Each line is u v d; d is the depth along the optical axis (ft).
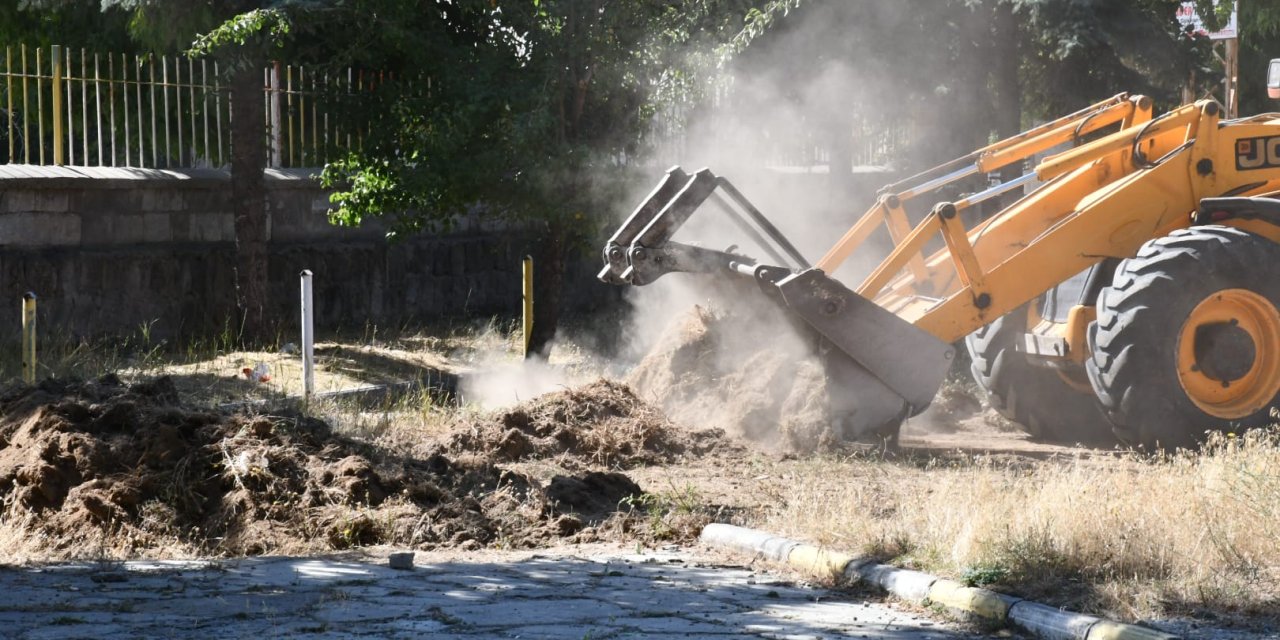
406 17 56.08
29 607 23.04
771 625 22.74
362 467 31.81
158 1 54.95
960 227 40.96
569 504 33.12
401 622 22.52
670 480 36.22
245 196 57.67
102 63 65.98
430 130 56.29
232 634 21.53
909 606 24.41
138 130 60.13
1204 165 43.34
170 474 30.86
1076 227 41.86
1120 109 46.73
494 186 57.11
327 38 60.13
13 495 30.04
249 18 52.85
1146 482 29.71
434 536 30.14
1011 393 46.80
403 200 57.11
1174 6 66.90
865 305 39.70
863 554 27.07
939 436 47.57
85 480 30.35
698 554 29.09
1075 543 25.26
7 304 54.34
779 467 38.75
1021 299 41.45
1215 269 41.14
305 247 64.13
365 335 61.11
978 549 25.84
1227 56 71.36
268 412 35.04
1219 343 41.27
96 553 28.32
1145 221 42.86
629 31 57.21
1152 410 40.93
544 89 55.47
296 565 27.14
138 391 35.45
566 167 56.49
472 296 71.67
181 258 59.93
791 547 27.91
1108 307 41.42
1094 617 21.76
